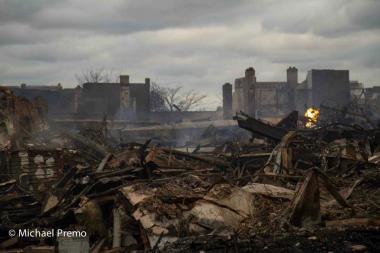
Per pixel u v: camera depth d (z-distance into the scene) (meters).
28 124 23.52
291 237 8.31
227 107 66.38
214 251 7.77
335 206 10.80
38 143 21.36
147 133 45.59
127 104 63.31
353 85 84.81
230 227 9.31
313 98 66.38
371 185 13.82
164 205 9.88
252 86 62.62
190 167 16.00
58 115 52.47
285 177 13.53
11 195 14.66
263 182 13.59
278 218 9.39
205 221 9.49
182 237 9.09
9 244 11.41
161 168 14.91
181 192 10.49
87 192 12.77
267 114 68.00
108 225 11.61
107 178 13.09
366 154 19.45
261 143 25.02
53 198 12.93
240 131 42.53
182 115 66.19
